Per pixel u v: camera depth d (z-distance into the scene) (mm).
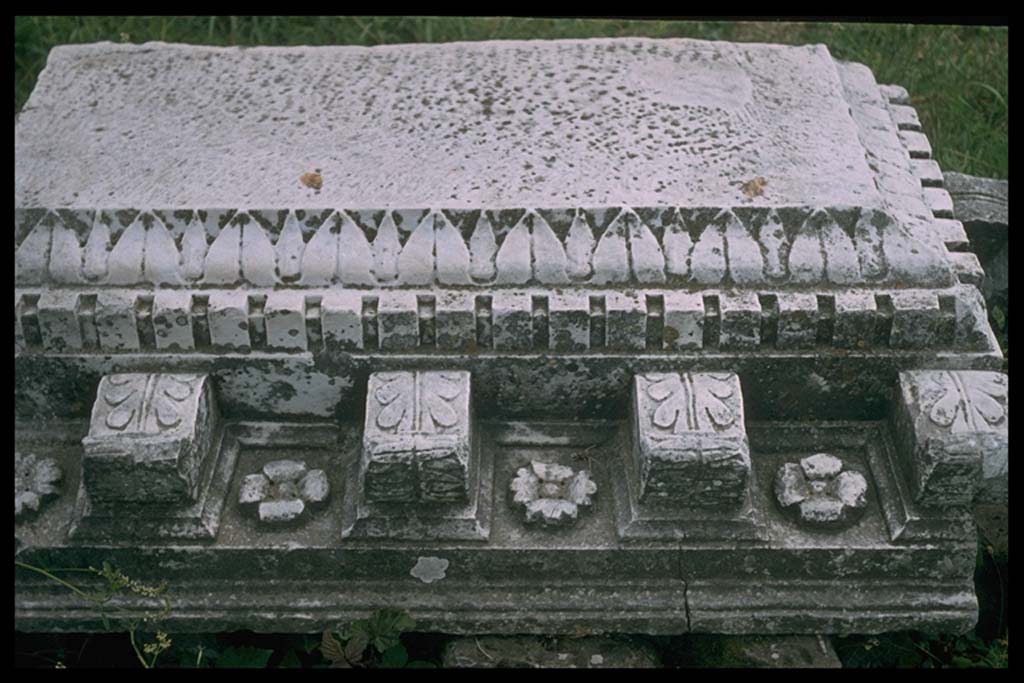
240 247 2615
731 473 2520
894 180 2873
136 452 2498
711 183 2721
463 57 3117
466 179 2729
